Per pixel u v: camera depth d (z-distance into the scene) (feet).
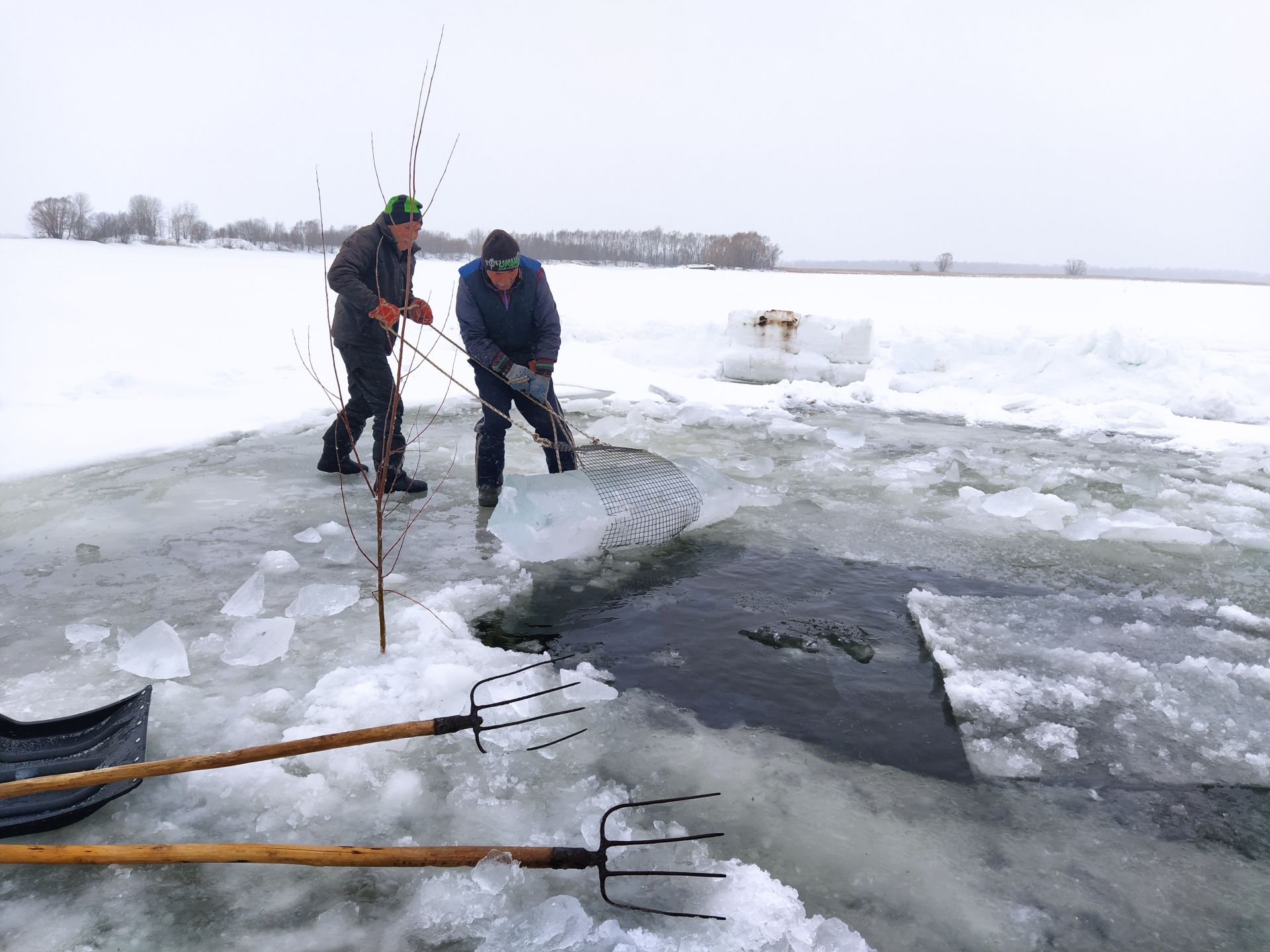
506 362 14.56
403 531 14.16
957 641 10.61
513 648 10.19
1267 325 64.08
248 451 19.26
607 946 5.82
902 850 6.94
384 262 14.69
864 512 16.03
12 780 7.28
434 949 5.79
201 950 5.70
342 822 6.99
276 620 10.06
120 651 9.54
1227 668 10.05
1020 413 27.02
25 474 16.81
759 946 5.87
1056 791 7.77
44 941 5.74
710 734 8.47
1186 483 19.02
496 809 7.22
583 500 13.11
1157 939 6.11
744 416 24.41
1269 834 7.30
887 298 91.61
